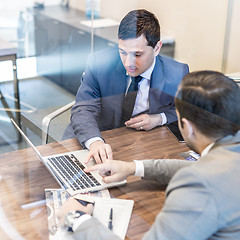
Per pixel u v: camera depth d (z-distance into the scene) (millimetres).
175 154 1263
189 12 1444
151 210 1059
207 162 957
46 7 1945
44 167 1282
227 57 1561
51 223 1074
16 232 1047
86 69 1438
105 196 1145
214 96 964
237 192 905
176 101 1036
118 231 1031
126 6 1432
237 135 978
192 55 1479
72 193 1160
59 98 1642
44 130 1448
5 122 1489
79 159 1310
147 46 1297
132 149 1284
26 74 1755
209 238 938
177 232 912
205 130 986
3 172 1240
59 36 1914
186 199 916
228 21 1570
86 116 1407
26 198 1150
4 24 1871
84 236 1024
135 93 1317
